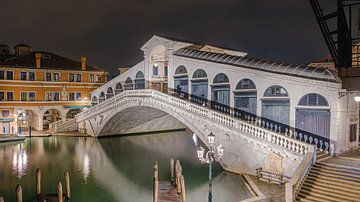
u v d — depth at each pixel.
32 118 45.81
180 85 29.64
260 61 23.53
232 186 19.73
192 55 28.66
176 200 17.95
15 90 40.78
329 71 19.28
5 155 29.69
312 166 16.77
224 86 25.31
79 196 18.92
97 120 39.03
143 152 31.78
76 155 30.08
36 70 42.03
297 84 20.34
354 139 20.19
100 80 47.06
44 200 17.66
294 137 20.50
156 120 41.84
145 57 34.03
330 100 18.69
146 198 18.58
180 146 35.22
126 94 33.62
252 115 23.23
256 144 20.27
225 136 22.39
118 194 19.30
